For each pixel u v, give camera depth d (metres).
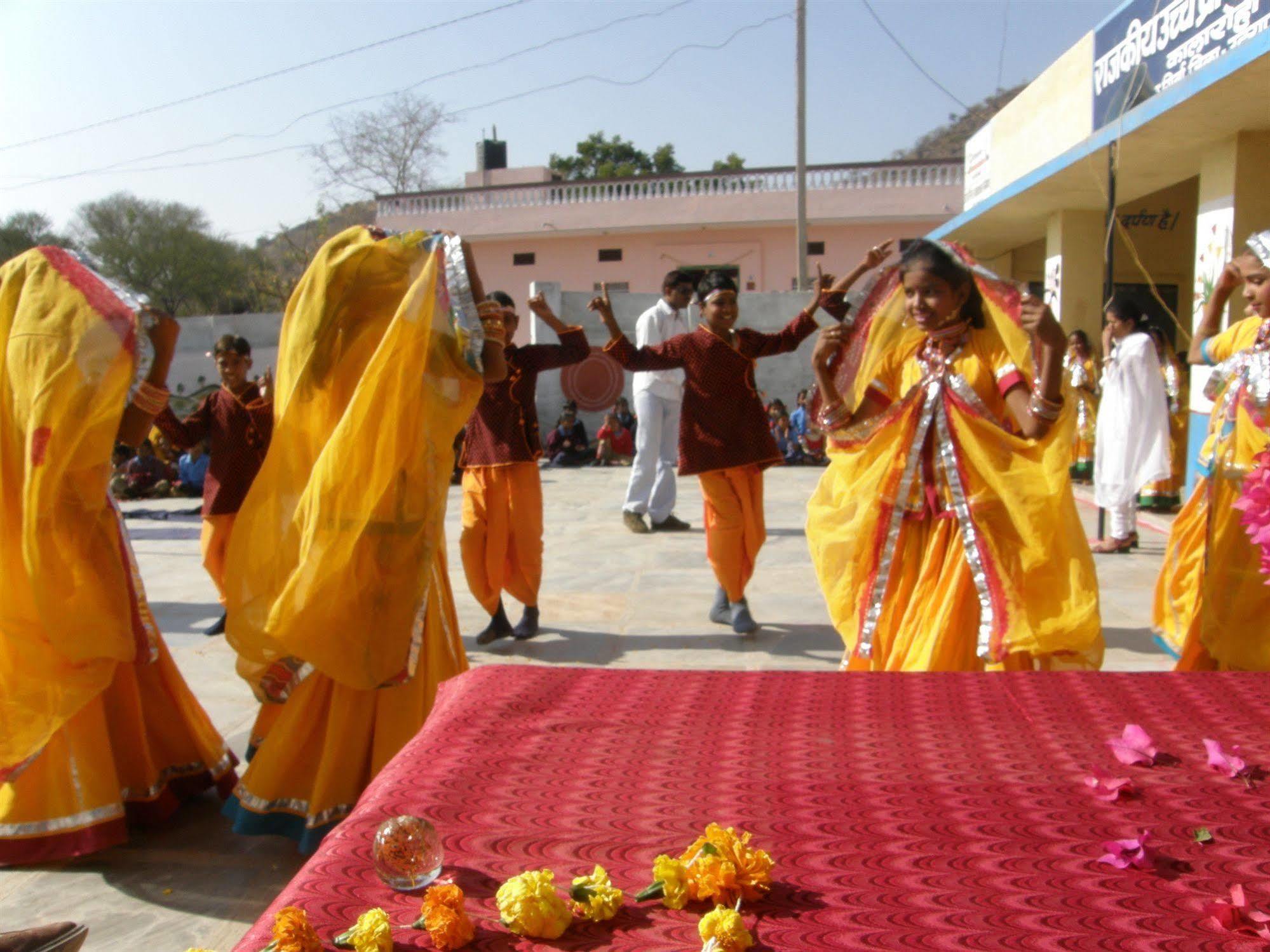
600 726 2.11
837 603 3.93
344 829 1.67
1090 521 9.44
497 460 5.44
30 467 3.06
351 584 3.09
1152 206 13.20
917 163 25.75
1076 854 1.56
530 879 1.39
